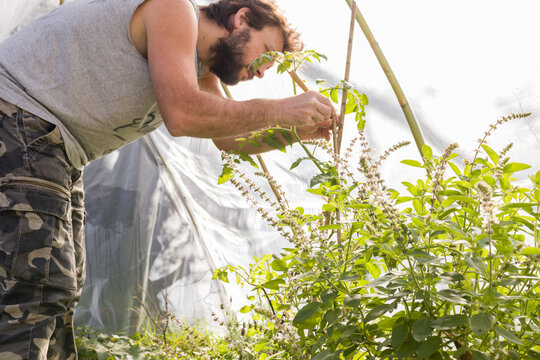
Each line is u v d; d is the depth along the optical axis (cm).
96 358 257
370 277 121
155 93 128
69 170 139
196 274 350
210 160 334
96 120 138
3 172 124
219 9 149
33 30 141
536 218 112
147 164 347
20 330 120
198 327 318
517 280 103
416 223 105
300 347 125
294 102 134
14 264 121
